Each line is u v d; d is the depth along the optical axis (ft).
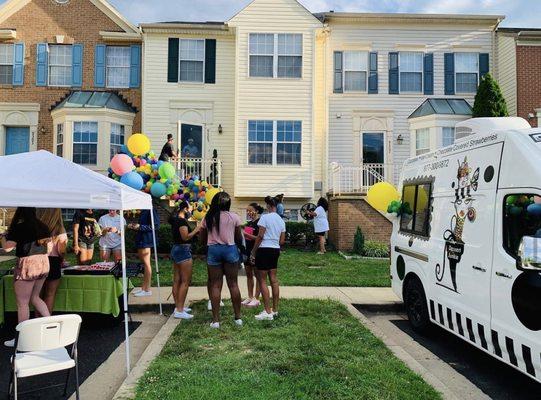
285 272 35.63
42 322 12.58
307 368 15.66
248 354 17.13
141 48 60.08
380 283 31.73
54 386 14.57
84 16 59.77
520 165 14.17
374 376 15.03
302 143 55.77
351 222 49.24
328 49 59.82
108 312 22.02
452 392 14.20
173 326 21.38
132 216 42.91
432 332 21.61
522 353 13.57
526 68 57.31
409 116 59.06
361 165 57.36
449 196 18.90
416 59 60.34
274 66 56.29
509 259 14.32
